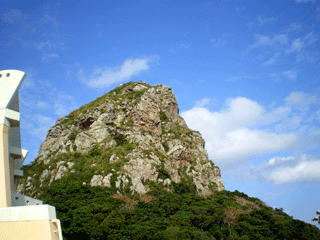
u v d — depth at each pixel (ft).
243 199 402.31
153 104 453.58
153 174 359.25
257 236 277.03
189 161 433.48
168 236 233.14
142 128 421.59
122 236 224.53
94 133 394.73
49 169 351.67
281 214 376.48
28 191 332.60
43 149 402.11
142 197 322.34
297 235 291.17
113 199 297.12
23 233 100.89
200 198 344.08
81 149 376.27
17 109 137.49
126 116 428.97
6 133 117.19
